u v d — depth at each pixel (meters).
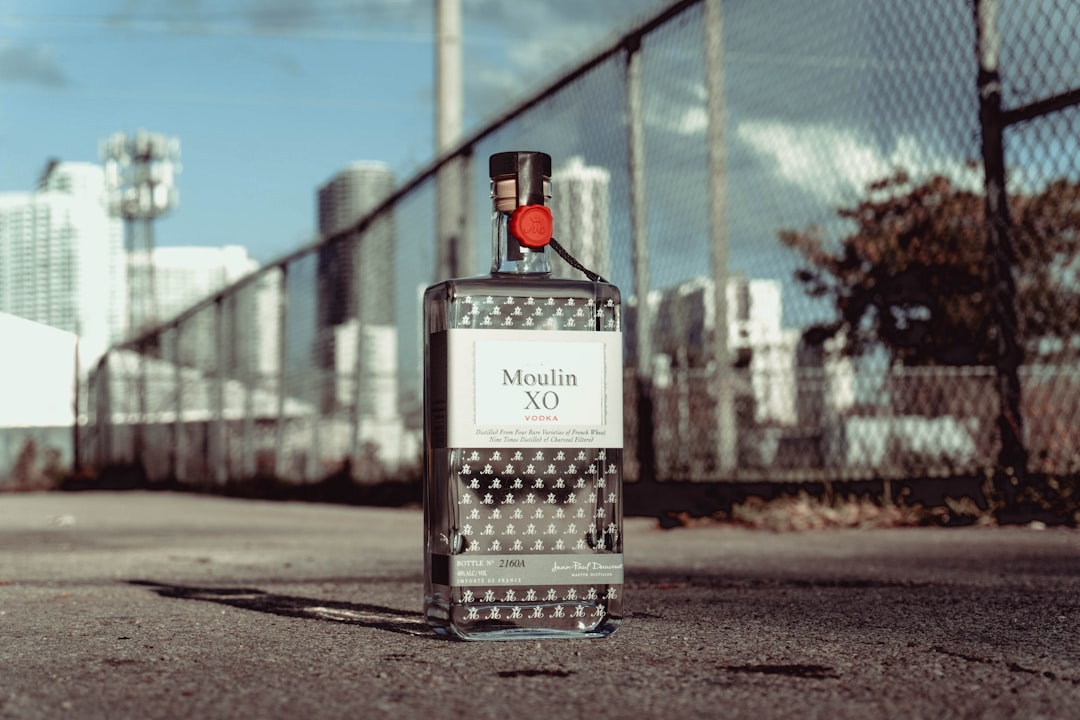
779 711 1.31
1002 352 4.38
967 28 4.31
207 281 18.95
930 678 1.52
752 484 5.25
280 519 8.00
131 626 2.14
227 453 15.05
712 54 5.31
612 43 5.83
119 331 22.64
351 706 1.36
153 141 28.16
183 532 6.31
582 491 1.81
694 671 1.57
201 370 16.52
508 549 1.79
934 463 5.57
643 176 5.72
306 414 12.28
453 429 1.76
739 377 6.12
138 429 19.23
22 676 1.60
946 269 4.78
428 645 1.82
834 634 1.92
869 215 4.78
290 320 12.61
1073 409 4.43
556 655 1.71
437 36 11.37
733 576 3.04
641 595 2.59
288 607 2.44
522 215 1.82
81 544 5.20
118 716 1.33
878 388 5.62
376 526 6.78
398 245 9.65
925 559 3.42
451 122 11.26
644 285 5.71
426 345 1.82
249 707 1.36
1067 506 4.33
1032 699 1.38
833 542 4.20
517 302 1.78
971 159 4.35
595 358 1.80
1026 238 4.32
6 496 17.30
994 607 2.27
